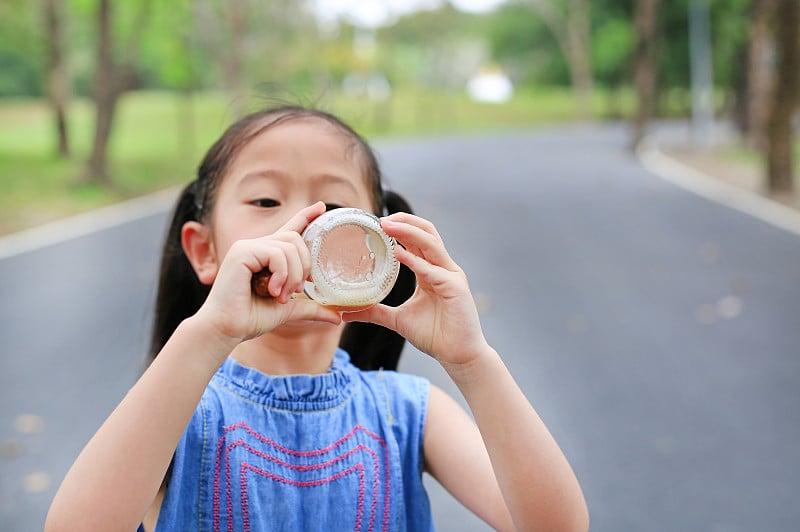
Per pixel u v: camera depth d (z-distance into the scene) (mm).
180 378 1539
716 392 5680
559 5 57688
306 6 39344
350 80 45562
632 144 29922
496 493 1826
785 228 12844
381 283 1606
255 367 1869
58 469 4551
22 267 9945
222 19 29594
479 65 75875
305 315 1624
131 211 15156
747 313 7766
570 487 1691
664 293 8586
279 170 1823
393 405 1947
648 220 13773
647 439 4922
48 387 5777
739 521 4023
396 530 1856
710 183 19203
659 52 45625
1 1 25969
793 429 5059
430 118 52844
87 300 8203
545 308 7926
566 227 13062
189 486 1729
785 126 16797
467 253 10805
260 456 1762
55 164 21844
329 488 1793
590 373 6051
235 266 1562
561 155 27922
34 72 50000
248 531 1721
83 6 20516
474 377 1688
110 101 18234
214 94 50750
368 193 1943
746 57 29422
